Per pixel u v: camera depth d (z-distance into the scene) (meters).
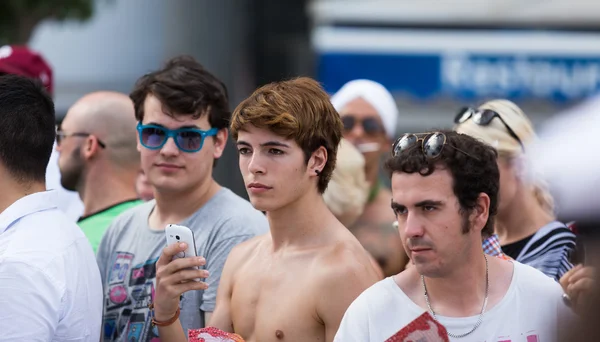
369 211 12.96
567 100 23.70
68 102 37.31
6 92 7.23
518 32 24.20
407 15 24.42
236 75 24.17
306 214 7.06
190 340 6.73
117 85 37.59
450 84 24.03
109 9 37.34
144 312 8.55
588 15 24.27
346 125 13.66
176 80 8.56
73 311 6.93
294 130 6.79
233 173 20.73
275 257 7.16
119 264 8.98
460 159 5.53
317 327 6.73
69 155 10.60
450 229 5.55
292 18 24.14
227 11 24.17
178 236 7.08
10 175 7.12
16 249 6.71
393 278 6.04
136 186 10.91
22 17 26.36
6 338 6.41
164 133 8.58
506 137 8.34
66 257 6.96
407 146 5.66
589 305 3.00
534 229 8.44
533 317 5.71
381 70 24.20
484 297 5.79
